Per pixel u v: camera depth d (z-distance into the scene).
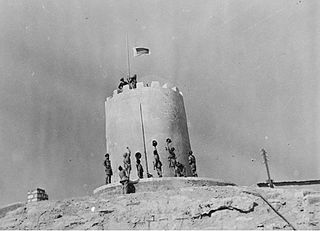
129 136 34.69
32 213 22.30
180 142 35.44
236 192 22.42
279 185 39.03
